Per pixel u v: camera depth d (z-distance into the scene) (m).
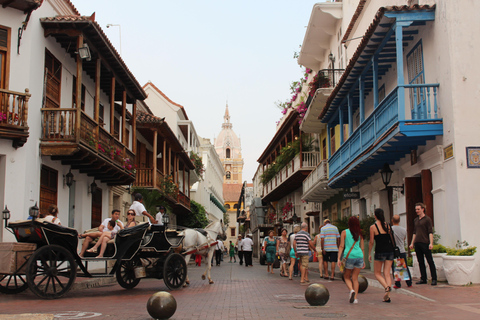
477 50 13.58
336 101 22.00
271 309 9.59
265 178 44.66
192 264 35.69
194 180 51.56
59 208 17.78
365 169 19.36
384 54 16.92
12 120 14.47
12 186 14.72
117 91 22.41
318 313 8.84
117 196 25.34
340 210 27.50
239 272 24.33
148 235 13.01
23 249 11.01
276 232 45.47
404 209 16.81
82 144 16.34
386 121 15.06
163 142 30.83
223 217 99.38
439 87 14.13
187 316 8.70
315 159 30.95
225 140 168.88
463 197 13.12
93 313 8.89
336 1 28.75
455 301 9.99
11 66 15.16
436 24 14.27
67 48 18.09
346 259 10.29
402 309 9.20
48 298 11.01
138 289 14.06
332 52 29.00
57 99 17.66
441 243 14.07
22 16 15.46
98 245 12.39
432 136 14.16
